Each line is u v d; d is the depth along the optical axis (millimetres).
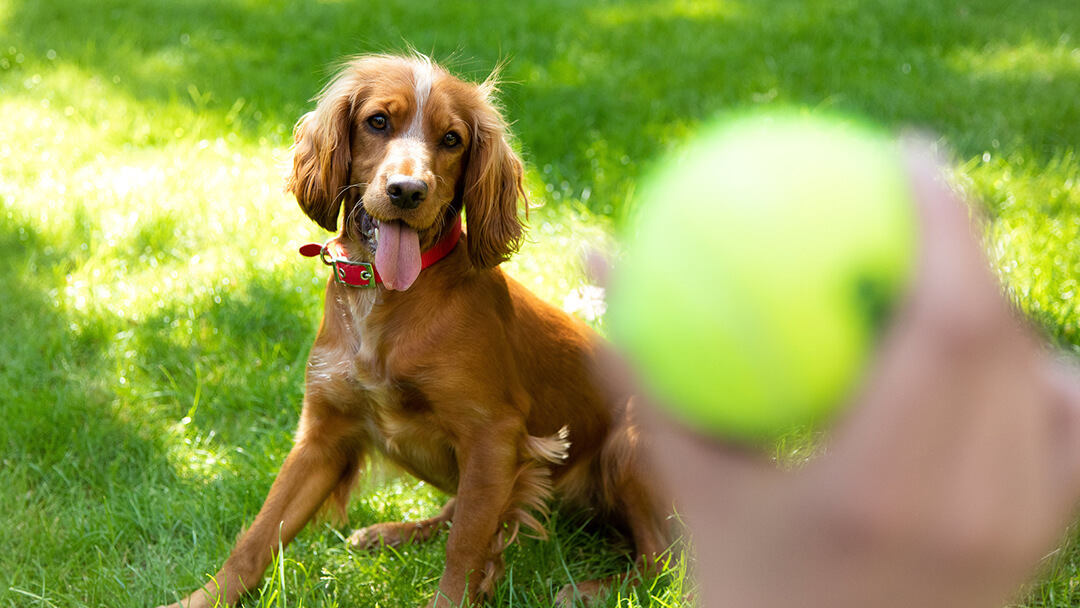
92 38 8273
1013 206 4910
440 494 3371
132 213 5000
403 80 2715
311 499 2809
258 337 4078
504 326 2863
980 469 421
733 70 7441
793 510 442
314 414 2836
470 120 2791
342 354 2768
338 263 2758
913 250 431
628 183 5195
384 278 2545
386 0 9625
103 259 4688
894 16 8836
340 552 2896
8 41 8219
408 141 2637
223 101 6918
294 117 6594
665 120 6449
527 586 2770
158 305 4277
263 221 5004
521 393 2871
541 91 6945
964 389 420
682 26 8883
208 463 3322
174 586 2672
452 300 2727
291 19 9008
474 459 2707
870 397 427
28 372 3812
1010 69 7473
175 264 4668
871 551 423
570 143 6012
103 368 3832
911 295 428
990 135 5980
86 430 3396
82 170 5723
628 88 7074
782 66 7473
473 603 2607
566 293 4148
